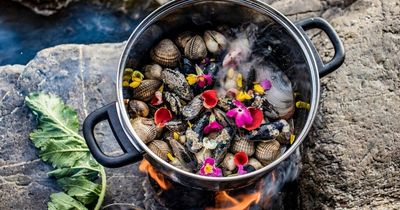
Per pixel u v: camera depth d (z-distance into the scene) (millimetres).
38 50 1591
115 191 1302
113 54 1402
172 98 1203
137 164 1312
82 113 1349
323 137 1264
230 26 1270
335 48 1153
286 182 1295
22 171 1303
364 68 1301
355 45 1321
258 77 1262
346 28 1345
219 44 1250
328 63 1153
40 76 1369
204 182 1088
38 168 1306
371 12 1353
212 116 1191
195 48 1242
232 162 1175
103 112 1112
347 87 1288
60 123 1300
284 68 1255
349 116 1270
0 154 1312
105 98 1363
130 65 1188
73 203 1259
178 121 1194
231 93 1229
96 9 1576
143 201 1300
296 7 1456
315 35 1363
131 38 1136
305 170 1280
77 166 1281
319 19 1167
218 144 1171
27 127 1330
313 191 1273
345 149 1253
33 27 1585
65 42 1596
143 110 1200
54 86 1364
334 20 1371
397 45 1313
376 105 1275
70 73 1376
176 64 1242
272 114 1217
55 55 1388
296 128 1217
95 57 1395
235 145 1185
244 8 1188
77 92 1363
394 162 1255
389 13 1343
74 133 1297
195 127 1183
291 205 1306
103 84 1373
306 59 1150
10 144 1317
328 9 1450
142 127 1165
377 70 1299
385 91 1285
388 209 1249
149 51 1239
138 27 1137
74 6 1569
